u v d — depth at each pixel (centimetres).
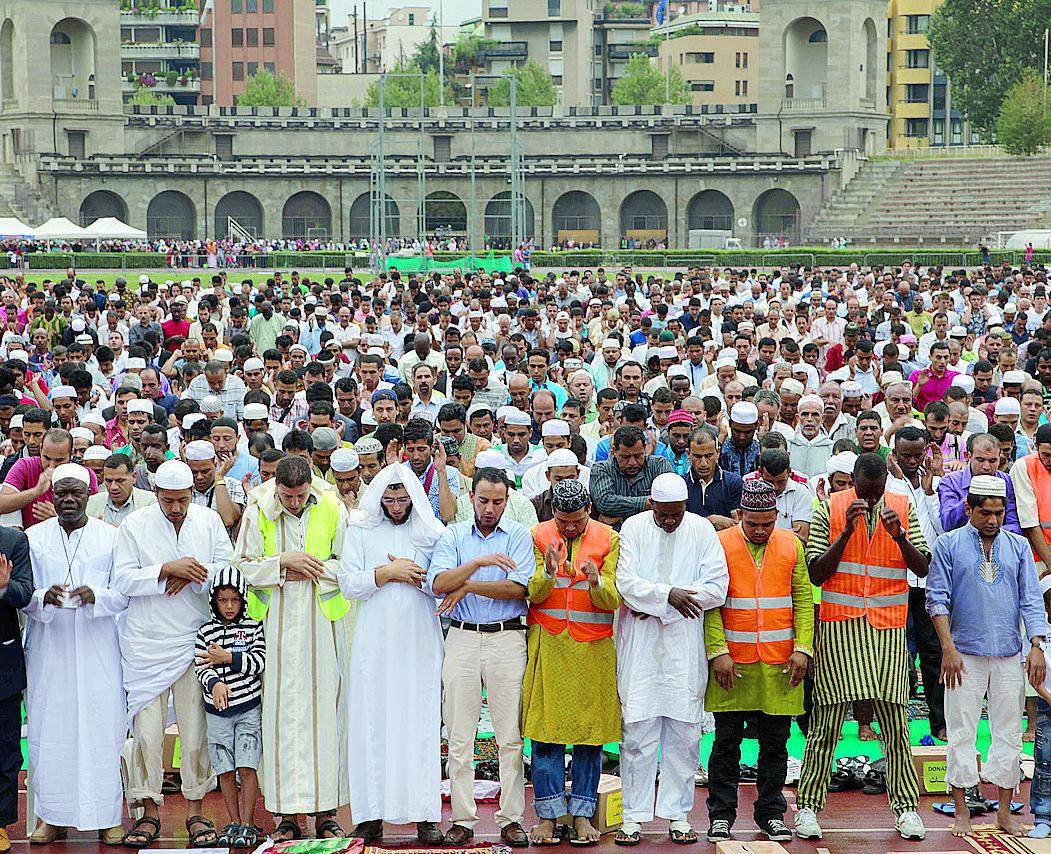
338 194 13862
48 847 1361
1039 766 1390
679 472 1720
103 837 1381
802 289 4925
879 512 1366
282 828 1350
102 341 3734
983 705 1727
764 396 2017
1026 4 13875
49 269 9669
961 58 14388
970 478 1614
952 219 12231
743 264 10275
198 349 2709
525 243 12369
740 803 1473
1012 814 1436
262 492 1376
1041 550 1561
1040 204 11925
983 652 1376
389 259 10188
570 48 19200
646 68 18375
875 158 13338
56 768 1348
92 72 13838
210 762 1391
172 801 1486
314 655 1348
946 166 12862
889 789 1384
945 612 1390
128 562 1357
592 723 1345
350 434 2059
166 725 1515
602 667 1354
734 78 19900
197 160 13600
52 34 13788
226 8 17550
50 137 13550
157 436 1709
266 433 1802
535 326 3150
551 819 1359
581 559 1345
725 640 1363
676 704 1350
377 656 1344
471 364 2325
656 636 1358
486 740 1648
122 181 13238
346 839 1321
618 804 1409
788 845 1342
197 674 1356
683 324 3603
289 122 14375
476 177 13912
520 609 1366
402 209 13975
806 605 1366
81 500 1358
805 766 1390
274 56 17650
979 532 1392
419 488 1373
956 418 1959
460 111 14788
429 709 1353
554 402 2041
